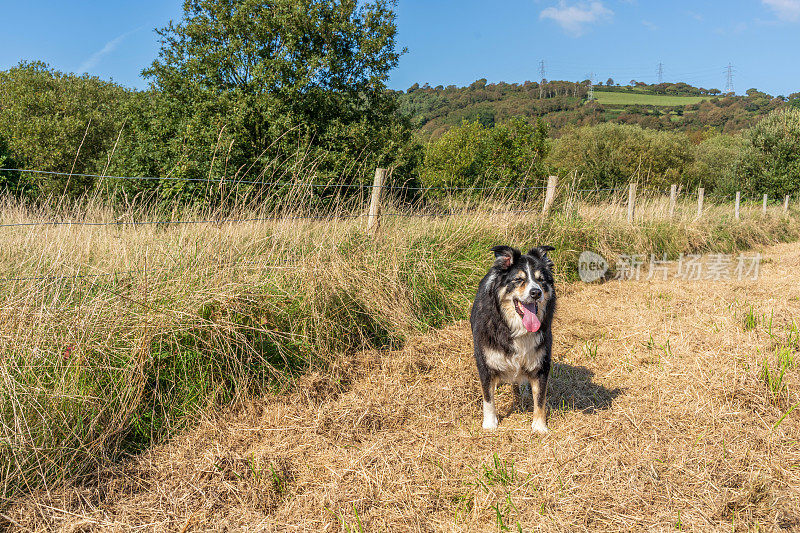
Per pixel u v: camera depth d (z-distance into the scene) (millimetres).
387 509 2572
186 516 2525
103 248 4250
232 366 3682
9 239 3955
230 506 2617
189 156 15000
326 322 4387
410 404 3699
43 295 3256
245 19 16828
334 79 18375
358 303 4766
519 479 2779
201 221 4699
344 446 3180
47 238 3988
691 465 2857
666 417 3438
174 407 3350
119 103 20391
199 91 15758
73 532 2389
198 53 16312
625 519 2438
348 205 5973
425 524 2492
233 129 15055
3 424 2619
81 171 20125
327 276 4617
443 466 2943
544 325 3330
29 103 22516
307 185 5488
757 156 22922
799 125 21875
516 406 3777
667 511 2484
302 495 2705
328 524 2475
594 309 6195
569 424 3418
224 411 3465
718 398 3609
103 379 3186
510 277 3275
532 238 7355
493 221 7125
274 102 15531
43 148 19969
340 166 15016
